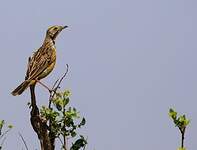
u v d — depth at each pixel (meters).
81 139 9.35
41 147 9.01
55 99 9.31
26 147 8.98
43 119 9.10
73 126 9.26
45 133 9.05
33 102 9.31
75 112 9.30
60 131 9.20
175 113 7.37
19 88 11.44
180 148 7.11
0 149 9.83
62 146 9.16
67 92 9.38
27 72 12.07
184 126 7.22
